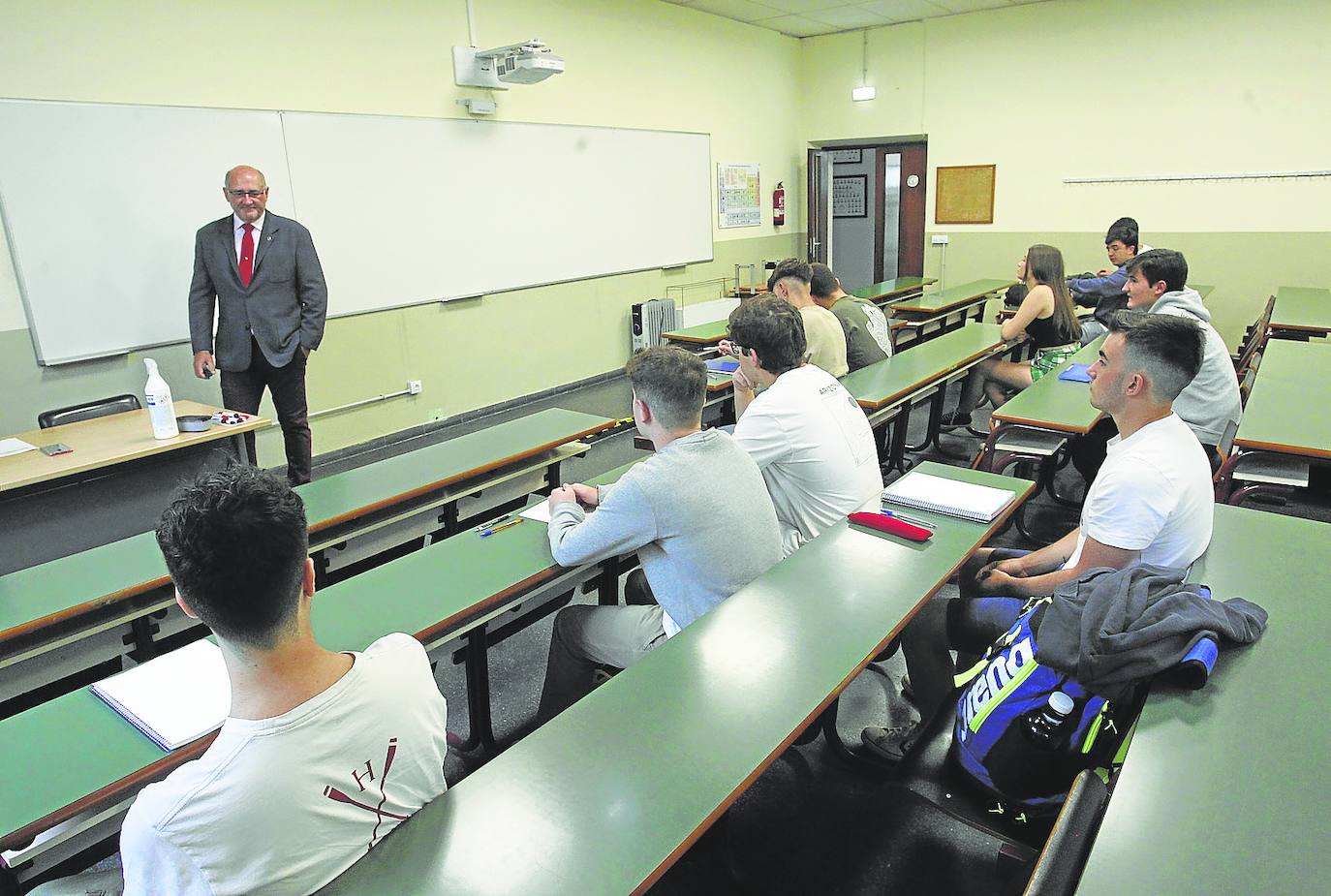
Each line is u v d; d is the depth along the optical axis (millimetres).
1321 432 2602
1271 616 1495
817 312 3686
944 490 2170
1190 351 1673
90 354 3922
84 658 1921
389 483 2518
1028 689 1331
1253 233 6754
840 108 8633
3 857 1222
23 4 3551
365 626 1616
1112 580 1371
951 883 1726
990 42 7574
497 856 996
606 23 6453
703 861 1767
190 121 4145
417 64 5164
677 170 7383
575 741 1210
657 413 1807
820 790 2014
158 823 844
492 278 5863
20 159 3617
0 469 2807
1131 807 1054
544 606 2268
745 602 1613
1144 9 6812
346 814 946
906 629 1950
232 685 912
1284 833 1005
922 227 8711
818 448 2107
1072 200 7496
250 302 3758
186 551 838
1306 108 6355
